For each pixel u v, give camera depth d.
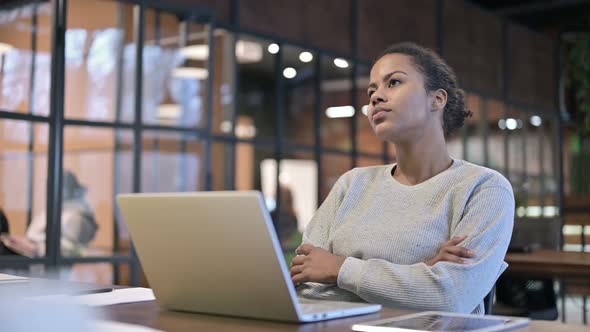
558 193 9.94
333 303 1.29
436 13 7.97
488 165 8.74
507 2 10.31
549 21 10.52
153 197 1.18
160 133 4.55
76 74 4.19
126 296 1.44
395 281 1.39
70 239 4.09
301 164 6.21
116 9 4.38
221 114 5.54
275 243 1.06
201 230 1.14
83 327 0.86
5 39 3.92
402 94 1.67
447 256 1.45
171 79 4.62
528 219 4.10
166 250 1.21
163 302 1.28
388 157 7.11
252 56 5.84
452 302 1.38
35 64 4.03
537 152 9.66
